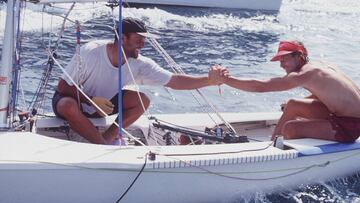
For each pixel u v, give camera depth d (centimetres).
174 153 311
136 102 374
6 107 314
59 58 767
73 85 356
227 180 324
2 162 271
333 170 376
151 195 304
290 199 352
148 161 294
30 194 281
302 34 1247
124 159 292
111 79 363
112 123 366
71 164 279
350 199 359
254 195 341
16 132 311
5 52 308
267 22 1412
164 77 373
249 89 362
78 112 336
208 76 372
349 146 370
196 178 312
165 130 392
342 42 1157
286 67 381
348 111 372
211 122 424
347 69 884
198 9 1568
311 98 393
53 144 301
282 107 425
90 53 356
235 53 969
